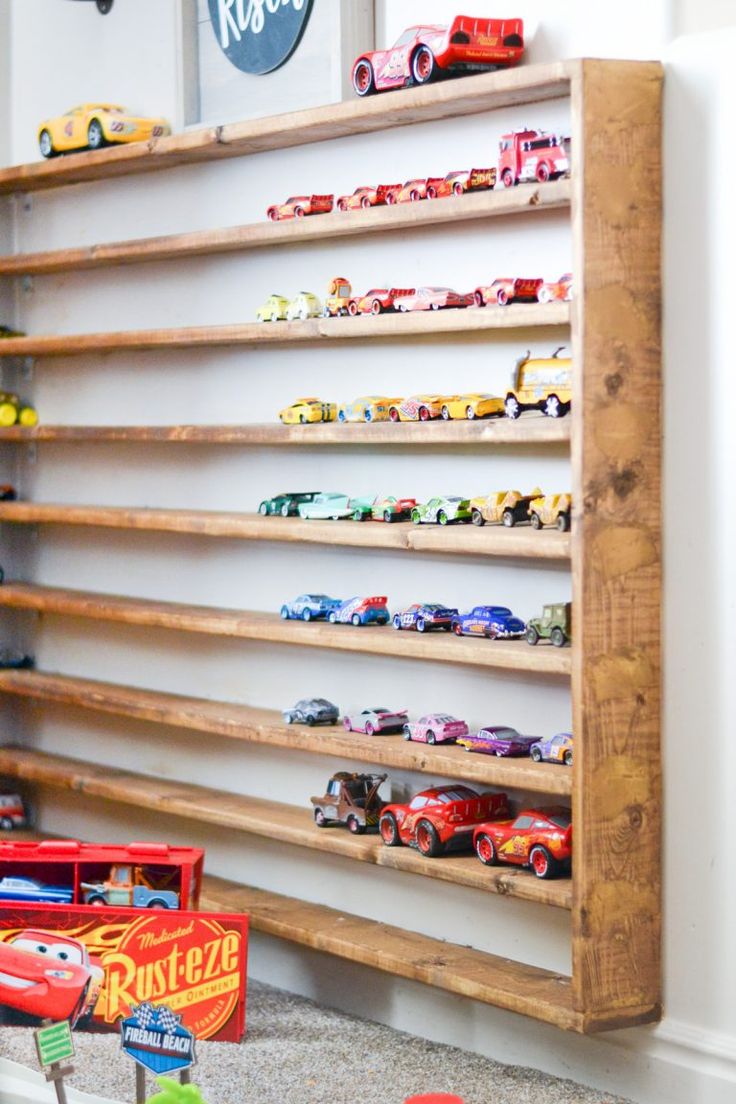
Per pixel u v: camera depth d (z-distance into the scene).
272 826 4.19
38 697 5.25
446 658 3.63
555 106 3.60
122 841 5.08
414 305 3.76
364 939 3.97
